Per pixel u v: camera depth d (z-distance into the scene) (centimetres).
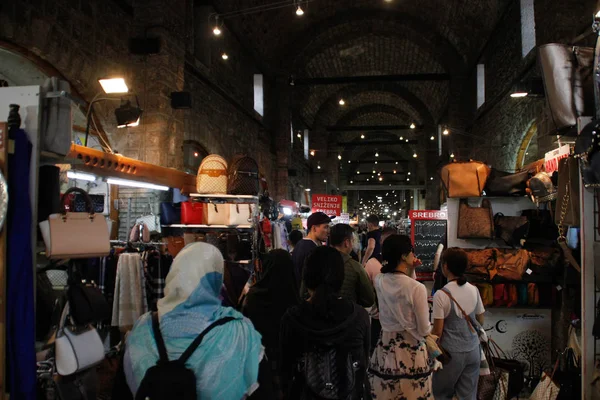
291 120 2134
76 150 393
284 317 210
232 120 1287
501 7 1249
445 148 2314
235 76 1338
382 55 2366
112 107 716
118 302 380
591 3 666
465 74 1769
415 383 282
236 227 540
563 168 348
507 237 481
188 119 962
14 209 214
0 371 203
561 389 347
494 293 480
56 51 575
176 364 139
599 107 287
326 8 1758
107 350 362
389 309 292
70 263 244
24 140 221
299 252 420
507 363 368
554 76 319
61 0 584
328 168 3231
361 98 3109
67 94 236
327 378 195
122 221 721
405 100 2823
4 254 208
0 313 205
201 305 153
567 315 446
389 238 303
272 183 1778
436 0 1616
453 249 347
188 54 934
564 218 343
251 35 1476
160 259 416
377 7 1791
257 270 532
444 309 330
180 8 838
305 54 1895
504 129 1224
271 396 153
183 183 593
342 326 198
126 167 466
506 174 502
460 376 337
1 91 235
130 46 758
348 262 344
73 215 241
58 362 226
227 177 551
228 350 145
